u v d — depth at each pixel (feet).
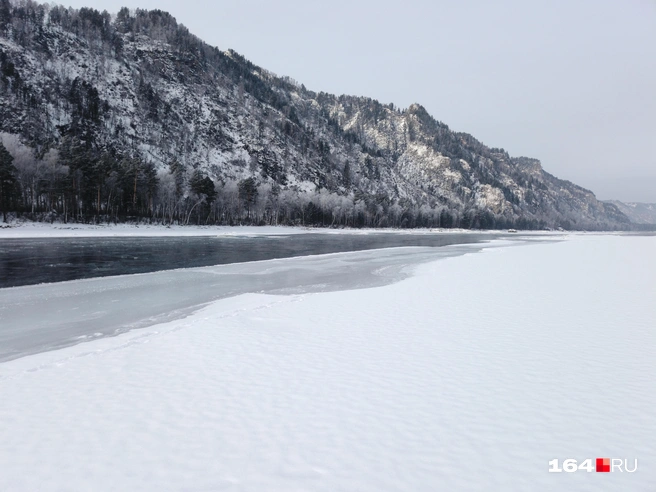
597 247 183.52
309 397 23.49
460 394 23.81
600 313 45.98
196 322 42.52
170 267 100.94
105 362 29.89
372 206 480.23
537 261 114.21
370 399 23.20
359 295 59.36
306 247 177.58
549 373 27.14
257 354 31.55
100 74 465.06
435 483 15.60
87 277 82.99
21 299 59.36
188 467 16.65
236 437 19.04
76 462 17.02
